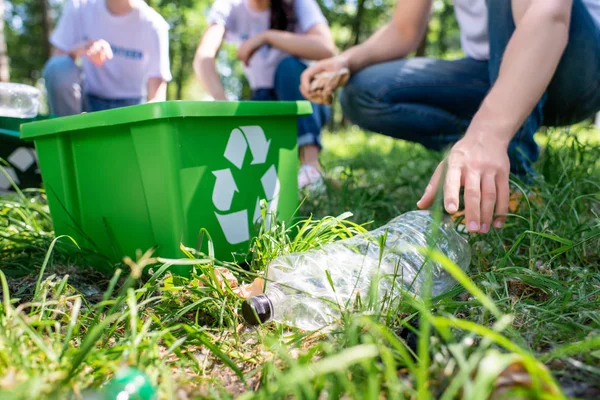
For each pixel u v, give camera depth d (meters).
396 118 2.50
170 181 1.45
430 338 0.97
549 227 1.65
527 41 1.41
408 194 2.46
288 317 1.20
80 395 0.83
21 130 1.78
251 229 1.70
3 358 0.90
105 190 1.65
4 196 2.52
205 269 1.33
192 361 1.06
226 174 1.60
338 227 1.80
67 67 3.12
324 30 3.05
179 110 1.42
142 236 1.59
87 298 1.45
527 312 1.19
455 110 2.52
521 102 1.36
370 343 0.84
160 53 3.08
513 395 0.69
